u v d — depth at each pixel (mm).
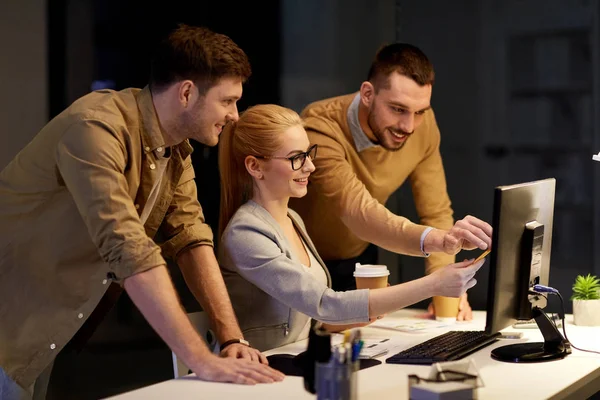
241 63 2307
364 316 2434
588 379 2221
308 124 3141
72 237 2355
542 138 4941
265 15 5355
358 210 2922
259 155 2615
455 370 1887
